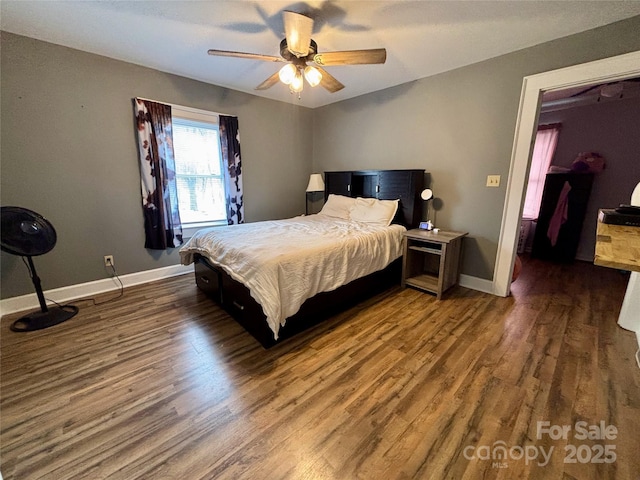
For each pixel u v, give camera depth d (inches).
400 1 70.3
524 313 95.7
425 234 113.0
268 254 76.8
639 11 72.9
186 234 134.8
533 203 185.3
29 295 97.4
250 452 46.9
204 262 104.7
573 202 158.7
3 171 88.9
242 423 52.6
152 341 79.0
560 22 78.9
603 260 34.4
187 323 89.0
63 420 52.9
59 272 102.5
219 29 85.2
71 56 96.1
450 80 113.2
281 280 73.4
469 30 83.9
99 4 72.4
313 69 81.1
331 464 45.0
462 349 75.4
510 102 99.2
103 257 111.7
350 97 152.1
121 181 112.3
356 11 74.7
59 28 83.9
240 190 146.9
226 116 136.3
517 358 71.4
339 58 76.1
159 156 117.3
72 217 103.0
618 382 62.6
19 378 63.9
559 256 165.0
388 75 119.4
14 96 88.0
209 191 142.6
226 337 81.3
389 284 120.4
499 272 109.7
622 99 150.3
